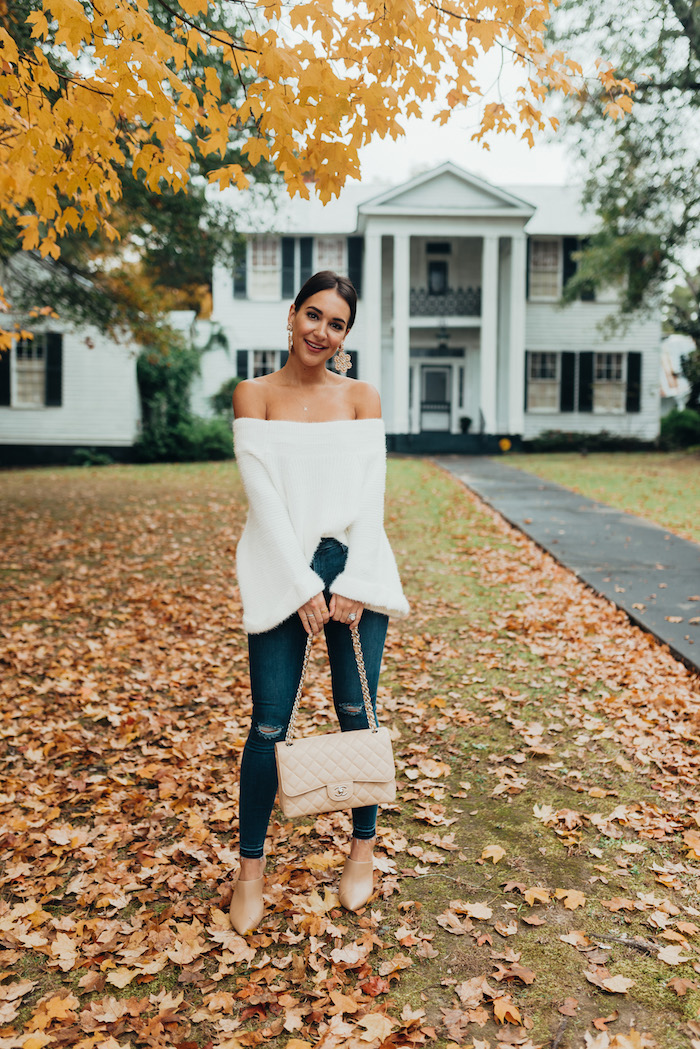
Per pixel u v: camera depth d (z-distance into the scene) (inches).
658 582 248.7
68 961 85.4
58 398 802.8
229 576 283.3
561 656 188.4
